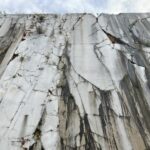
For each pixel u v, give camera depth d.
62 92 6.61
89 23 9.26
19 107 6.20
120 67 7.43
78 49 8.06
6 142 5.44
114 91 6.65
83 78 7.00
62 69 7.34
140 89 6.82
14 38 8.80
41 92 6.61
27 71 7.25
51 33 8.83
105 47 8.12
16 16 9.99
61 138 5.51
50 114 6.03
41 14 9.93
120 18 9.68
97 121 5.88
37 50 8.02
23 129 5.70
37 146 5.36
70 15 9.76
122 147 5.37
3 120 5.90
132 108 6.25
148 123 5.94
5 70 7.31
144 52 8.10
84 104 6.26
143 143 5.48
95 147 5.34
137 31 9.03
